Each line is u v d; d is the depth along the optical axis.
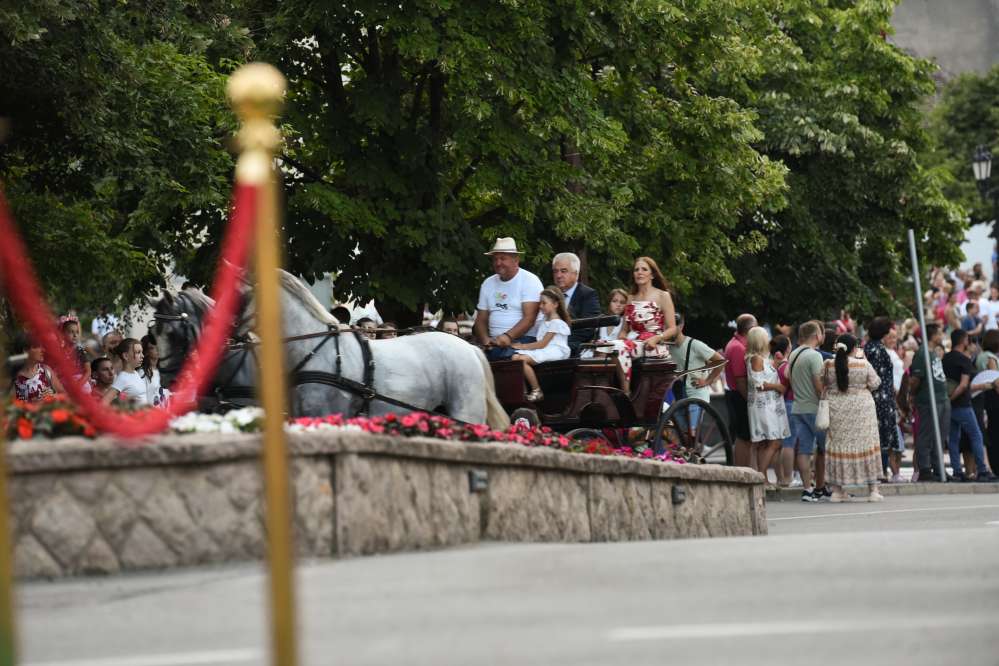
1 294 23.02
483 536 17.67
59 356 13.82
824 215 57.19
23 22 27.66
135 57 32.06
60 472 13.94
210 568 14.34
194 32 34.72
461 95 36.88
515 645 9.68
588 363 24.44
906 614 10.72
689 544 15.66
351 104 37.03
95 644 10.49
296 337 20.92
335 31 35.84
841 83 57.25
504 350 25.08
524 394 24.41
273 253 8.05
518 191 38.28
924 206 58.34
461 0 36.75
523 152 37.66
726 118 45.09
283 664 7.56
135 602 12.46
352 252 37.78
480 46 35.91
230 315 20.69
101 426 14.19
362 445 15.27
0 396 11.43
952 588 11.98
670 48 42.56
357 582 12.90
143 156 32.41
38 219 34.72
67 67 30.11
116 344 31.73
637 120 43.91
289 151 37.97
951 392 39.22
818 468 35.16
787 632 9.99
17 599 12.84
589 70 41.47
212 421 15.70
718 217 45.75
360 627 10.56
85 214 35.03
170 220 38.50
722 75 46.62
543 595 11.84
